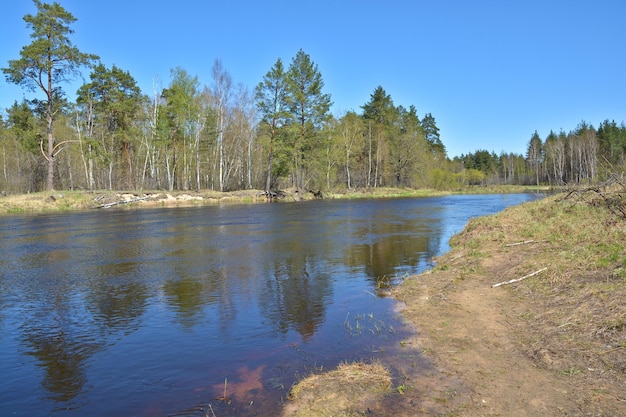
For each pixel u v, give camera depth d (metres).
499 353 5.36
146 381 5.09
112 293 8.95
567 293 6.89
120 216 25.84
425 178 65.25
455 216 25.05
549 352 5.14
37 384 5.07
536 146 97.88
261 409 4.32
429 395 4.43
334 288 9.24
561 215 12.60
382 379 4.79
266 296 8.67
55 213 28.06
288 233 17.98
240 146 51.19
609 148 75.06
